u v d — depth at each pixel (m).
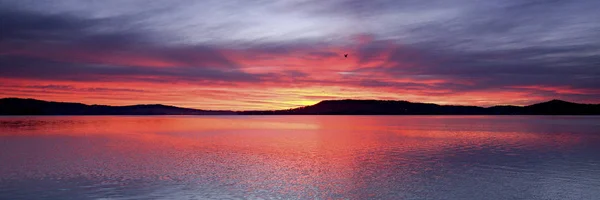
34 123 102.81
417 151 35.62
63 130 68.94
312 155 32.66
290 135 58.16
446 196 18.88
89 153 33.78
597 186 20.73
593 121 130.62
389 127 87.81
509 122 123.69
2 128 74.50
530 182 21.70
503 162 28.66
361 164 27.75
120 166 26.59
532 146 40.09
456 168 26.02
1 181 21.77
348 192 19.62
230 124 106.81
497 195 19.06
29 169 25.36
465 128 80.38
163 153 33.84
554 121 132.88
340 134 60.66
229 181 21.89
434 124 107.94
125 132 64.06
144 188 20.25
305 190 20.00
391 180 22.30
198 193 19.38
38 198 18.39
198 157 31.19
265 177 23.00
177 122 123.00
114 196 18.77
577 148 38.03
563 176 23.31
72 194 19.09
